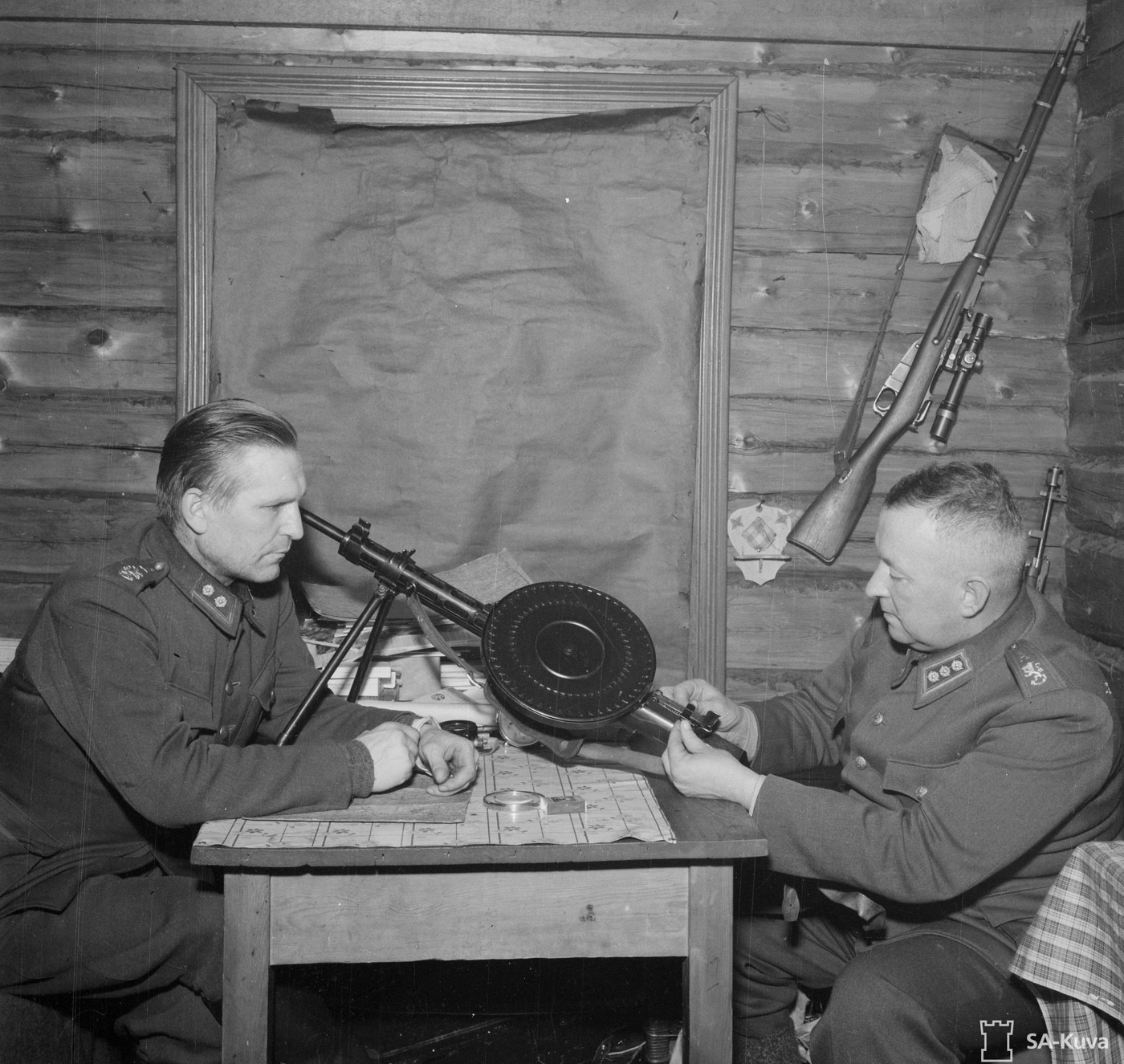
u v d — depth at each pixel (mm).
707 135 2525
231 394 2525
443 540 2570
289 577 2549
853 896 1782
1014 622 1867
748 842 1577
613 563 2604
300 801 1669
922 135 2598
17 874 1827
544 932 1589
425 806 1702
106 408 2572
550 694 1760
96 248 2543
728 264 2541
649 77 2516
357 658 2408
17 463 2578
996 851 1684
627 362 2564
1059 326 2654
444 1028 2369
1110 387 2490
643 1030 2283
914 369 2533
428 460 2557
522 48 2535
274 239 2512
